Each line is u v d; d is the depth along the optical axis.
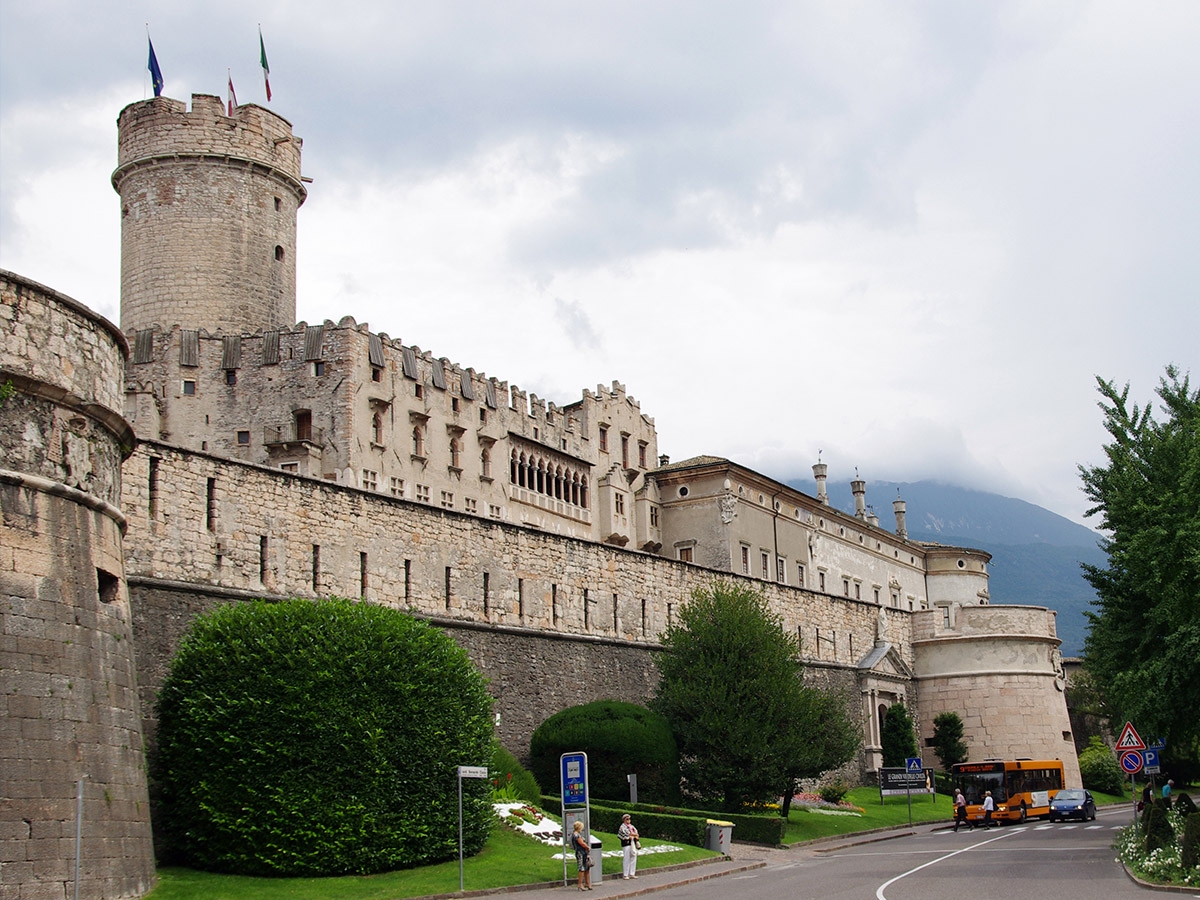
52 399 29.92
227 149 79.50
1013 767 72.88
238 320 78.50
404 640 38.59
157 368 73.12
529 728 56.56
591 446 95.62
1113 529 50.94
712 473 100.00
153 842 35.12
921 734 93.56
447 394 79.81
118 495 33.06
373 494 50.19
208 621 37.97
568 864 40.00
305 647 36.59
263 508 45.09
